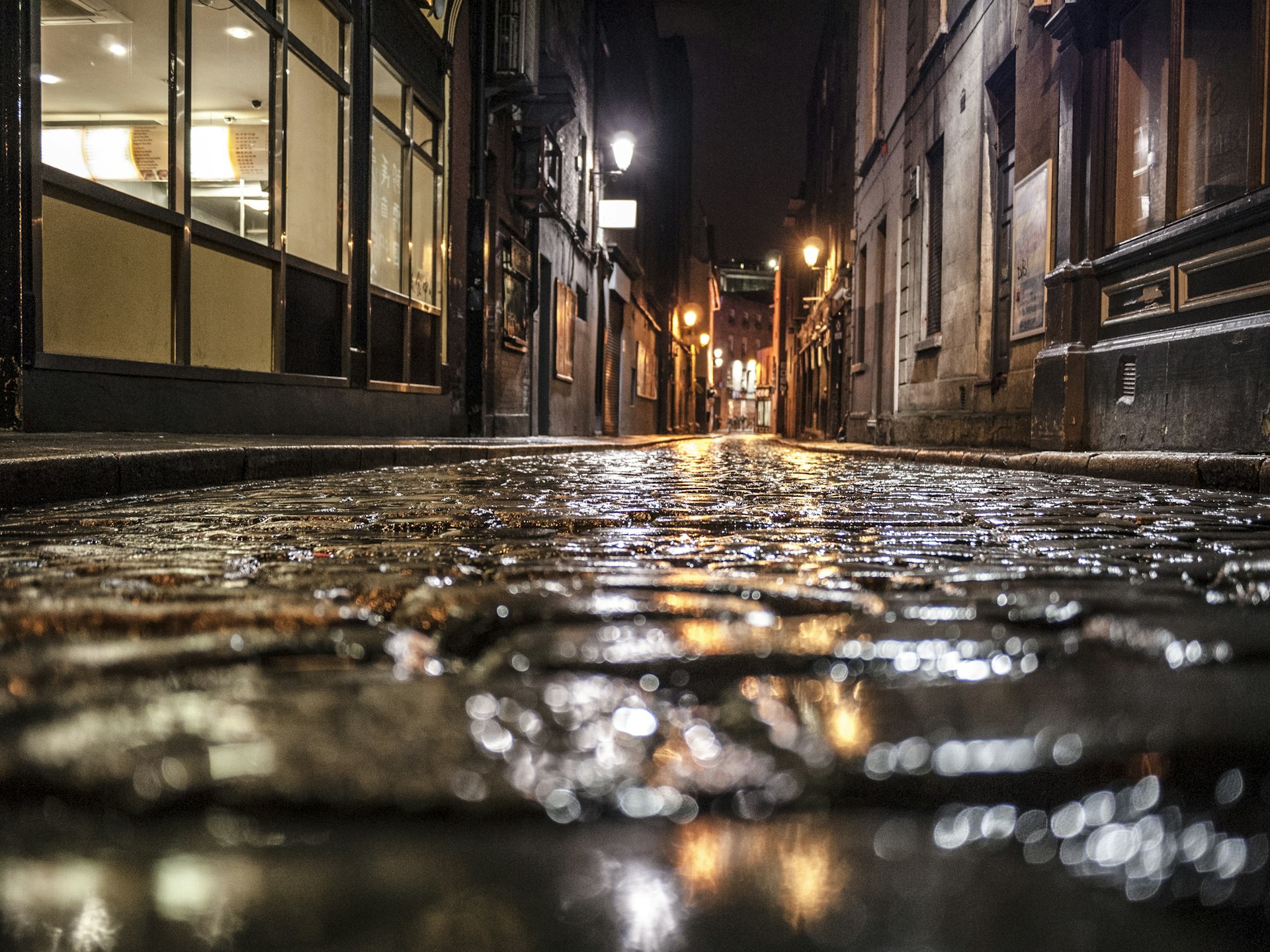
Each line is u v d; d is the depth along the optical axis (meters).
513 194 18.78
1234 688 0.97
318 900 0.55
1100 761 0.75
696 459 12.67
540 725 0.87
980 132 13.66
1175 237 8.39
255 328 10.05
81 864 0.60
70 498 4.29
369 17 12.27
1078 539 3.23
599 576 2.09
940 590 2.01
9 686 1.00
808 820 0.67
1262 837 0.62
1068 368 9.99
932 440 16.23
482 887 0.56
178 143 8.55
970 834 0.63
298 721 0.87
